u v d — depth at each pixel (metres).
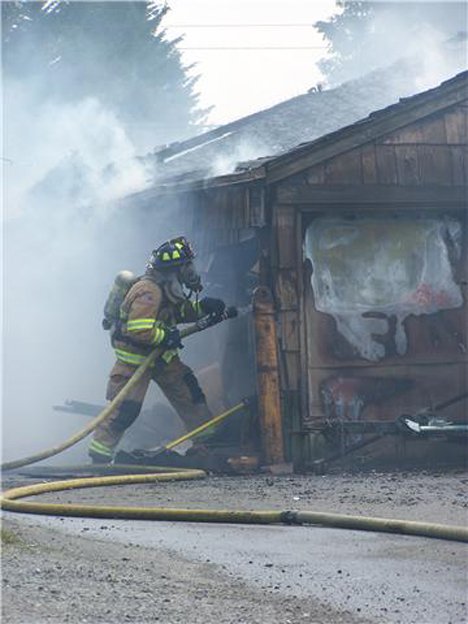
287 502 13.35
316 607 8.48
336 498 13.58
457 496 13.45
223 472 17.31
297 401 17.45
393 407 17.97
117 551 10.30
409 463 17.81
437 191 18.19
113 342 17.61
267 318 17.39
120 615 8.05
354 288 17.92
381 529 11.25
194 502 13.55
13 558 9.61
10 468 16.78
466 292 18.48
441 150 18.25
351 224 17.98
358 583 9.16
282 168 17.41
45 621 7.79
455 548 10.43
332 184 17.70
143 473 17.09
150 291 17.16
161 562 9.88
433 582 9.19
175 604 8.42
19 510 12.95
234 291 19.55
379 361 17.95
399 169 18.02
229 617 8.14
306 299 17.66
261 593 8.86
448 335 18.34
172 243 17.27
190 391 17.88
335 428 17.28
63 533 11.20
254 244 19.23
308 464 17.09
